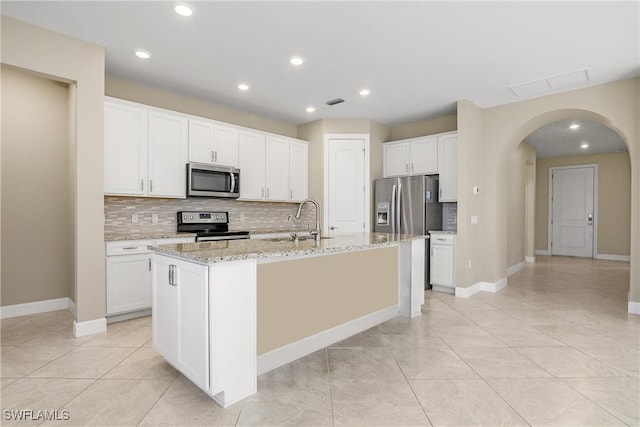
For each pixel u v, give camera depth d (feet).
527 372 7.54
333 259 9.29
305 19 8.43
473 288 14.94
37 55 8.73
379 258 10.92
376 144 17.57
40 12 8.13
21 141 11.42
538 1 7.61
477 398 6.48
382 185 16.75
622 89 11.91
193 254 6.34
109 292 10.40
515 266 20.86
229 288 6.30
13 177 11.28
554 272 20.39
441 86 12.78
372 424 5.69
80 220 9.48
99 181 9.78
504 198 16.07
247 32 9.05
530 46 9.68
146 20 8.49
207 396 6.52
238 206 15.83
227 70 11.49
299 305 8.32
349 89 13.19
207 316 6.11
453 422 5.74
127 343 9.04
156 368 7.62
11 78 11.25
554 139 21.98
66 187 12.28
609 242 26.00
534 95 13.66
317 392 6.70
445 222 16.75
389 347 8.98
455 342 9.32
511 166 19.95
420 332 10.12
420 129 17.52
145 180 11.71
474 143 14.84
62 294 12.20
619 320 11.17
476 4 7.75
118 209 12.17
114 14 8.22
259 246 7.75
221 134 13.98
